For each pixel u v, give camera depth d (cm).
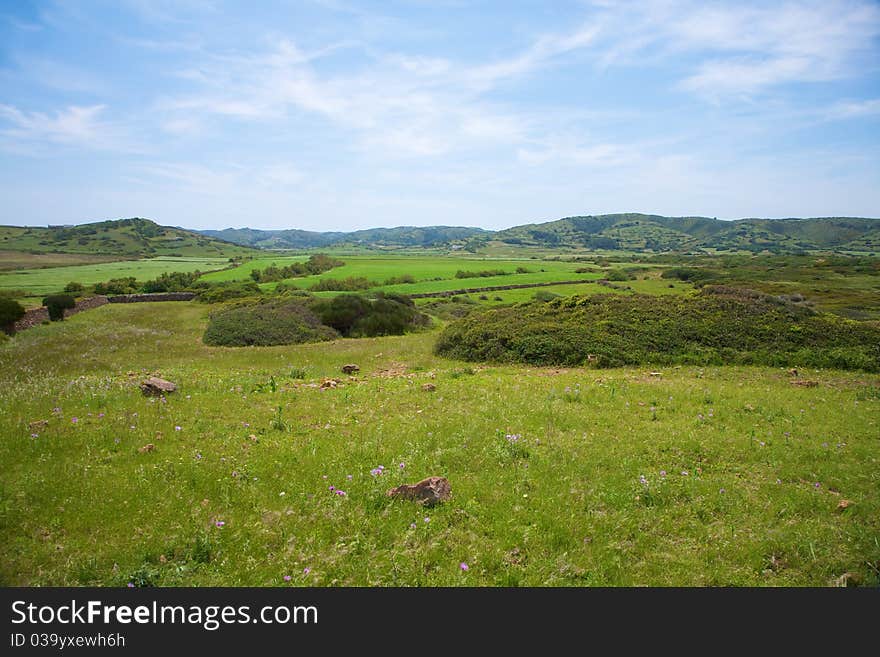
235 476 899
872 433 1260
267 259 17912
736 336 2562
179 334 4219
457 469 984
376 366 2506
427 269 13662
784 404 1516
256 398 1468
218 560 674
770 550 744
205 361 2825
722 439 1180
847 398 1647
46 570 637
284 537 726
